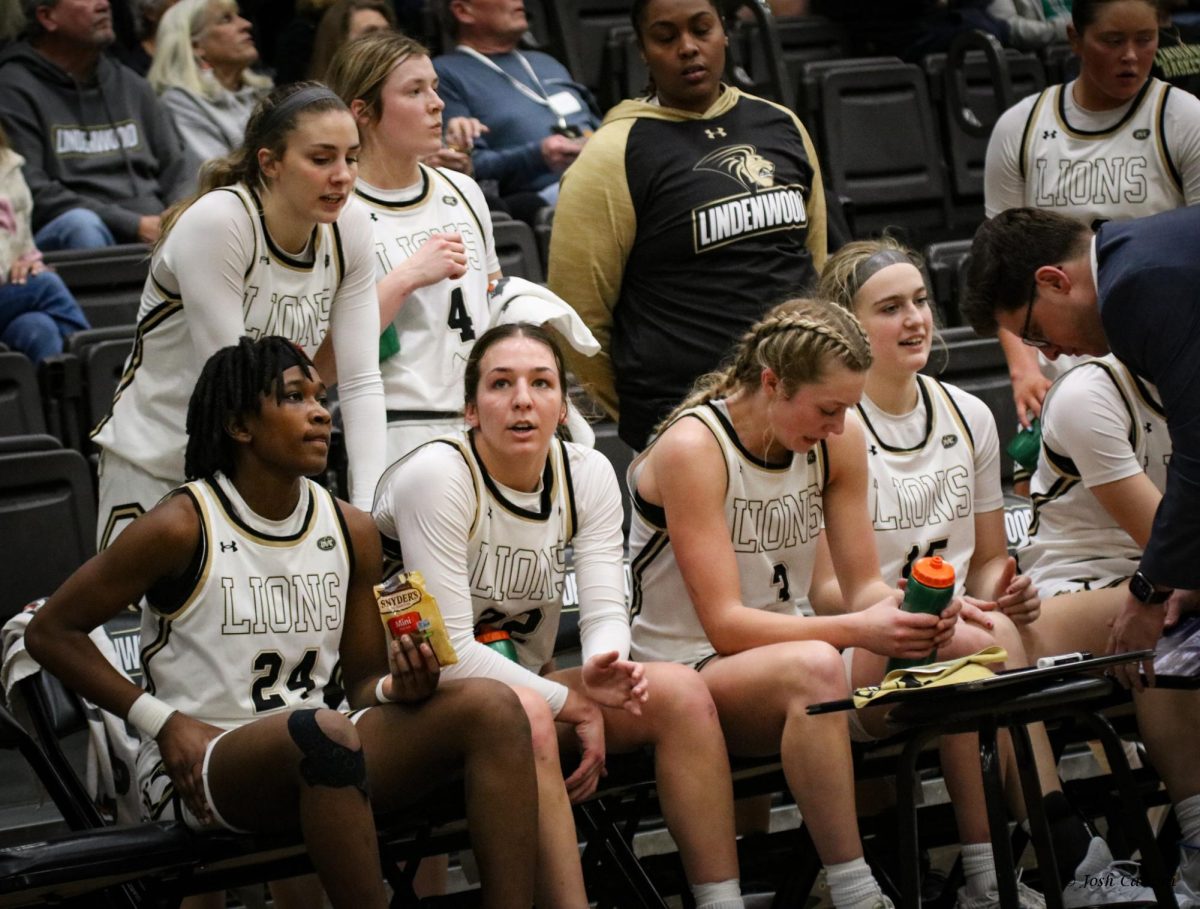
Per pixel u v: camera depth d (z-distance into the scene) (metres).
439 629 7.23
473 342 9.50
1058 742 9.41
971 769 8.44
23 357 11.46
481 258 9.75
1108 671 8.71
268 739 7.03
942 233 16.64
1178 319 7.55
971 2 18.09
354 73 9.38
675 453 8.30
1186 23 16.98
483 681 7.36
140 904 7.49
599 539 8.32
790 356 7.98
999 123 11.71
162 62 14.70
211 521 7.52
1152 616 8.33
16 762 9.77
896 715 7.42
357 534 7.86
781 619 8.12
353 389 8.79
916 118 16.44
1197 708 8.62
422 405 9.29
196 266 8.18
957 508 9.28
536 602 8.29
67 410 11.52
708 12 10.35
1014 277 8.65
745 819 9.73
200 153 14.56
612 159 10.33
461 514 7.92
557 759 7.62
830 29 17.56
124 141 14.16
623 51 16.19
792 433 8.12
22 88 13.80
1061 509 9.62
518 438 7.88
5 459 10.12
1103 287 7.82
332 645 7.82
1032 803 7.53
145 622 7.77
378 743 7.35
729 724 8.13
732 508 8.38
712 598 8.23
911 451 9.17
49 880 6.77
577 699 7.84
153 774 7.62
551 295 9.81
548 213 13.41
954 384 12.49
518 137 13.94
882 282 9.05
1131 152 11.14
